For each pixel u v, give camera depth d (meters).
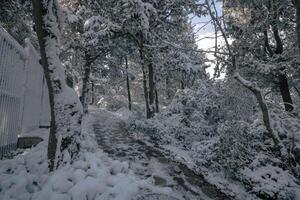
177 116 13.45
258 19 12.08
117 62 25.70
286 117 10.06
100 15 17.73
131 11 15.80
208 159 8.48
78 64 24.59
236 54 8.95
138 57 22.95
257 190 6.88
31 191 4.52
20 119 7.77
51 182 4.37
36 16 5.24
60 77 5.35
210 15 8.25
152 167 7.68
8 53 6.47
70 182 4.44
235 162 7.64
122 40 20.20
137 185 4.55
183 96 14.56
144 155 8.88
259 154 8.29
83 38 18.62
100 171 4.86
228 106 10.77
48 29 5.25
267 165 7.86
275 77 15.52
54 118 5.27
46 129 10.04
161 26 18.98
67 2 19.83
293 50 14.20
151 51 18.80
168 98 37.84
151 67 19.80
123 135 12.79
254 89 8.27
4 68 6.24
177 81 31.64
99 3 17.23
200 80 14.66
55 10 5.83
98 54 21.00
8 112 6.67
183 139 11.99
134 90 51.34
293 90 21.33
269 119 8.31
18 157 6.11
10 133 6.86
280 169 7.72
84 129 12.52
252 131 9.01
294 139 8.88
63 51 21.88
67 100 5.33
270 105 11.09
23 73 7.97
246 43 10.51
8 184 4.51
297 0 6.30
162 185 6.35
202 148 9.30
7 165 5.40
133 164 7.73
